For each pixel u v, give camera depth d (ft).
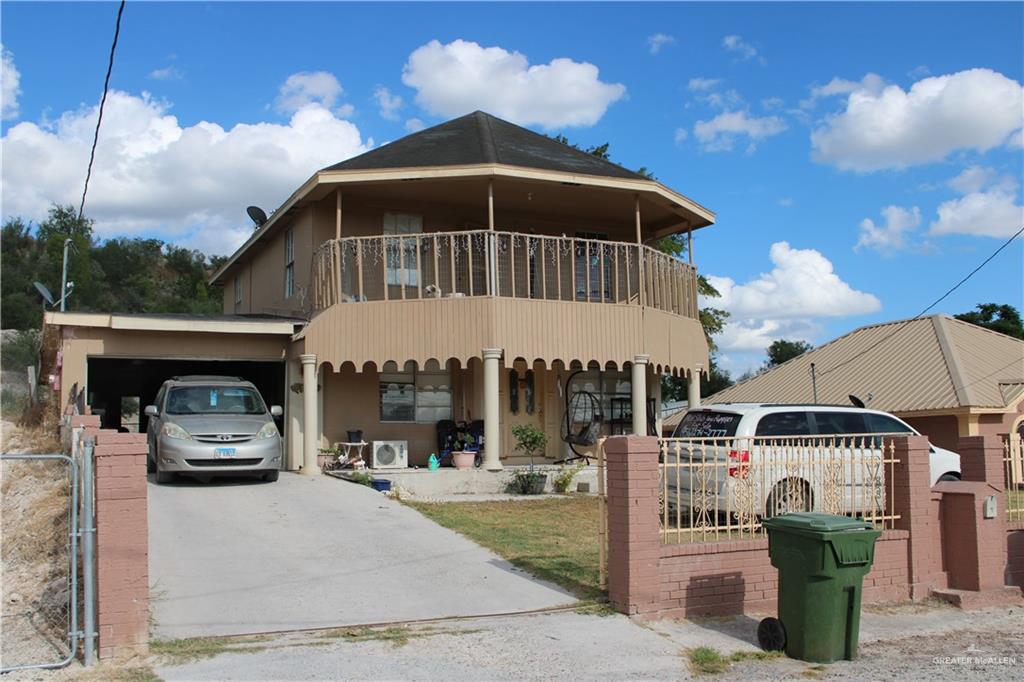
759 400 93.09
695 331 64.75
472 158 55.26
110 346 53.52
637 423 56.08
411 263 60.90
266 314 70.64
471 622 24.85
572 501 47.70
